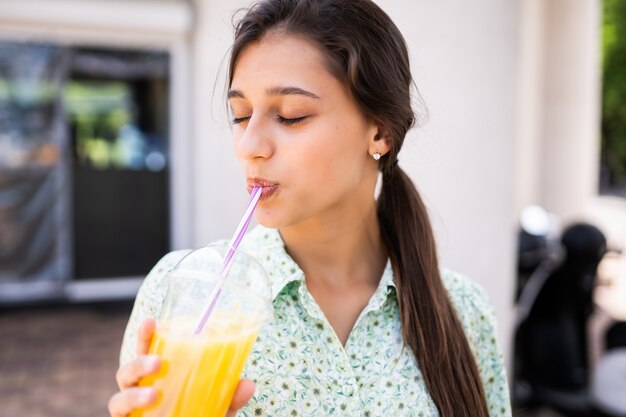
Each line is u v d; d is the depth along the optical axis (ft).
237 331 3.01
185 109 20.06
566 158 24.22
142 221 21.08
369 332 3.90
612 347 12.71
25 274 20.34
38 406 13.58
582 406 11.24
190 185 20.57
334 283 3.99
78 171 20.42
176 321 3.02
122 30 19.01
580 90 23.80
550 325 11.67
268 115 3.43
